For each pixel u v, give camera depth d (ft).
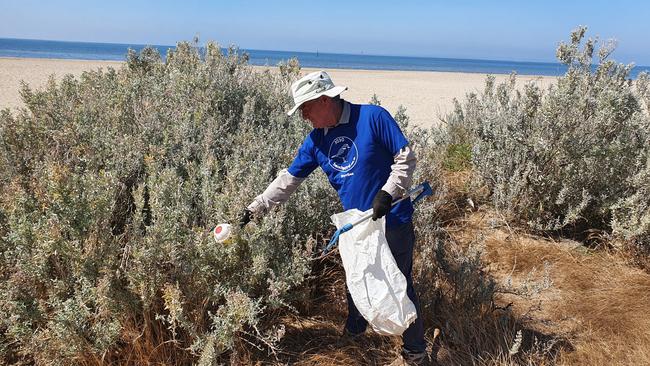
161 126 15.19
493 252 14.78
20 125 14.96
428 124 40.09
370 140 8.73
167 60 25.08
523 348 10.74
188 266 9.15
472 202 17.31
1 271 9.54
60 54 259.60
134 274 8.64
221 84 18.81
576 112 15.39
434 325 11.24
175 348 9.20
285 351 10.19
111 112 15.89
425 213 13.65
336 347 10.41
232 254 9.45
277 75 24.04
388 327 8.72
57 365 8.32
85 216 9.04
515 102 19.16
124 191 11.98
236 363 9.18
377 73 143.84
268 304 10.24
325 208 12.39
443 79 121.90
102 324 8.96
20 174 12.75
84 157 12.61
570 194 15.81
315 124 8.86
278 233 10.26
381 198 8.34
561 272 13.94
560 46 16.92
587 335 11.21
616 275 13.84
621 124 15.84
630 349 10.77
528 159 16.39
